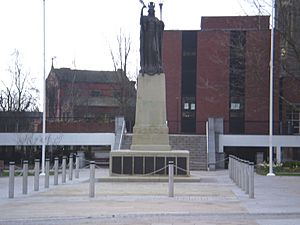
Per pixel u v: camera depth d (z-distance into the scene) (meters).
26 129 44.94
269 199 16.83
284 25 32.75
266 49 44.38
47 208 14.36
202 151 37.94
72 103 68.62
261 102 48.81
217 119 40.84
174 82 50.53
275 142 40.34
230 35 49.12
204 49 50.12
